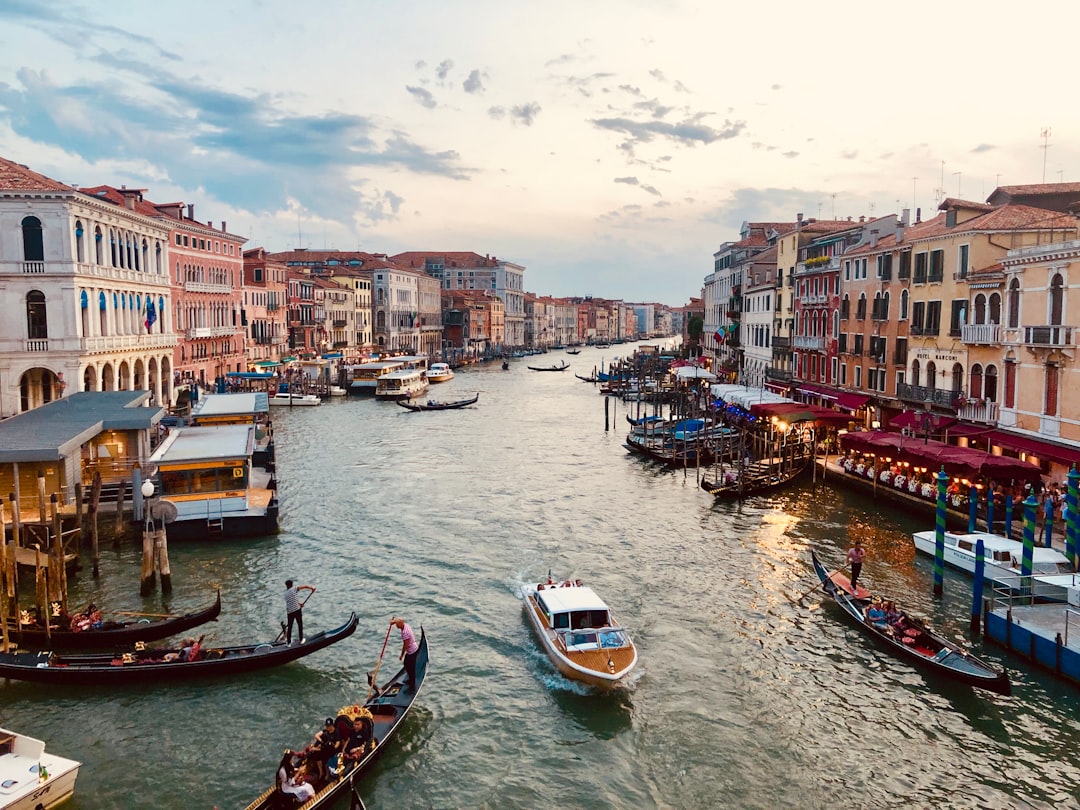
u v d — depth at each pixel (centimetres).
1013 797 1451
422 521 3183
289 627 1945
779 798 1450
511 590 2402
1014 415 3125
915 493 3167
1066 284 2839
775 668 1909
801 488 3747
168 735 1611
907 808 1423
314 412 6825
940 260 3738
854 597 2217
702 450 4559
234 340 7356
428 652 1914
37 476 2739
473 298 16038
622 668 1784
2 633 1902
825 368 5106
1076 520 2256
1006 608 2058
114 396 3856
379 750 1523
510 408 7425
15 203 4109
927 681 1844
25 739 1384
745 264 7719
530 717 1697
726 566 2617
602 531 3052
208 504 2866
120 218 4822
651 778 1505
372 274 11900
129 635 1958
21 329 4166
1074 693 1772
